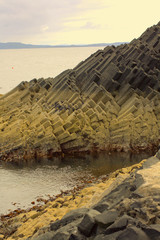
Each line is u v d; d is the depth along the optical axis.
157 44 54.12
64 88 52.19
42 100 52.84
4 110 54.53
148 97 46.09
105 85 49.50
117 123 43.53
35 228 15.89
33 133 42.44
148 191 8.59
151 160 12.18
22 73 178.88
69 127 43.47
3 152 42.06
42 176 34.75
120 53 54.69
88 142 43.53
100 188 21.58
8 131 44.28
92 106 46.53
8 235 18.02
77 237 8.12
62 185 31.53
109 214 8.15
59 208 19.33
